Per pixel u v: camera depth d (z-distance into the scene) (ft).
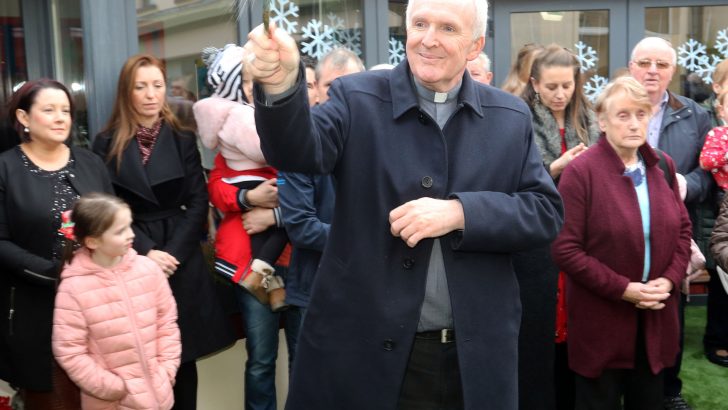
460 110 5.37
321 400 5.45
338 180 5.39
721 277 10.33
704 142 11.88
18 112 8.22
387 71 5.53
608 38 15.76
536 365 9.18
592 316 8.69
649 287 8.42
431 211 4.95
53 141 8.21
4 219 8.14
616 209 8.54
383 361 5.30
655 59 11.51
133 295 7.74
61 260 7.71
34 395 8.25
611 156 8.70
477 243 5.10
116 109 9.04
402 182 5.22
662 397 8.96
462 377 5.32
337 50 9.73
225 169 9.59
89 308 7.49
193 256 9.10
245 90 9.40
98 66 9.62
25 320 8.08
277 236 9.38
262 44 4.47
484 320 5.39
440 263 5.39
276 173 9.59
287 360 10.92
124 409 7.64
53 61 11.59
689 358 13.38
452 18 5.01
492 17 15.60
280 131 4.68
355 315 5.34
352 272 5.33
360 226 5.30
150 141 9.00
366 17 12.62
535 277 9.09
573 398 10.14
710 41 15.81
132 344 7.63
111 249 7.53
